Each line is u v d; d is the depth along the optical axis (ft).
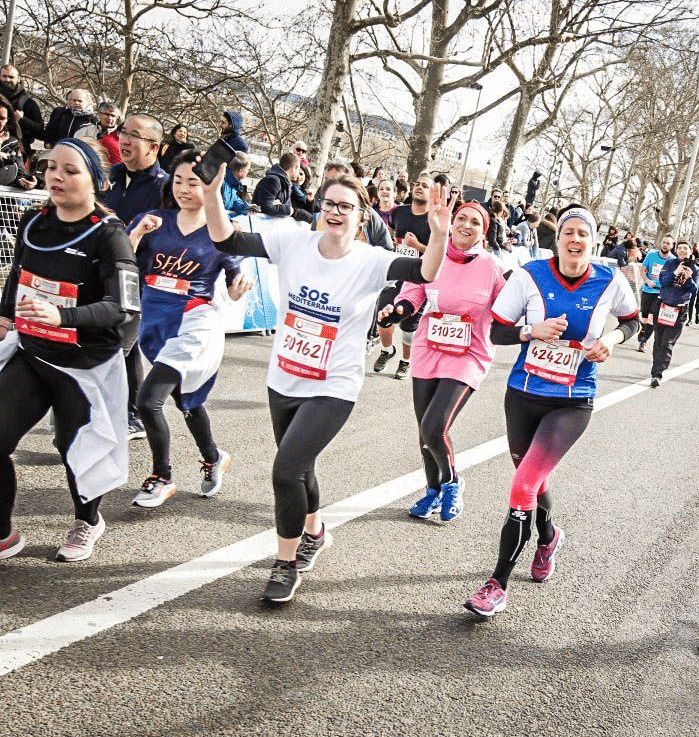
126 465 11.35
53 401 10.97
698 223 181.98
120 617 10.00
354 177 10.61
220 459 14.48
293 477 10.48
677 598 12.86
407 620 11.02
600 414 25.70
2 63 36.81
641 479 19.12
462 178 103.76
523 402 12.08
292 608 10.85
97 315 10.02
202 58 59.88
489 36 64.95
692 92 115.96
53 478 14.23
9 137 22.80
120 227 10.48
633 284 56.44
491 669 10.05
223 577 11.42
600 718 9.31
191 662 9.25
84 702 8.29
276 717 8.48
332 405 10.67
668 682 10.29
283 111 75.41
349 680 9.36
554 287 11.79
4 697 8.18
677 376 35.83
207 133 66.13
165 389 13.14
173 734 7.99
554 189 138.92
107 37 56.65
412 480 16.65
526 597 12.27
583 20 57.77
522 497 11.40
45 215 10.45
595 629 11.50
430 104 59.72
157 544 12.21
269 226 28.45
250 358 26.37
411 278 10.35
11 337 10.79
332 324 10.63
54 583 10.65
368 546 13.32
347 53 48.16
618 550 14.58
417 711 8.95
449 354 14.38
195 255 13.33
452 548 13.70
